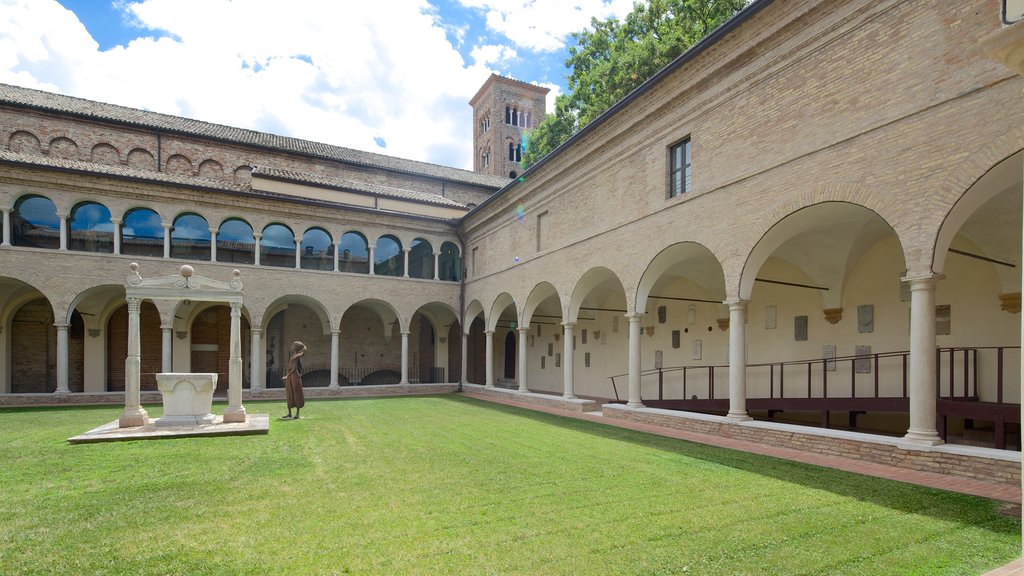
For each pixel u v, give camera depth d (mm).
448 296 28531
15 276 20375
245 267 24078
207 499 6965
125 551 5172
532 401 20562
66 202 21500
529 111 56281
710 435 12312
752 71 11680
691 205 13406
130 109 29734
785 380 16438
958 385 12062
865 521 5984
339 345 30172
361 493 7254
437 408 19031
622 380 24344
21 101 25438
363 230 26953
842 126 9703
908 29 8711
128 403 13195
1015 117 7258
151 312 25984
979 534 5543
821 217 11305
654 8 26625
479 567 4754
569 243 19000
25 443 11383
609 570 4695
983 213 10469
